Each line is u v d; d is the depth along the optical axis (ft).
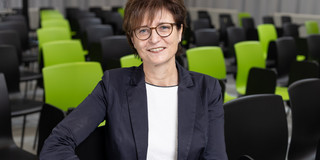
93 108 4.62
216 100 4.94
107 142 4.71
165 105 4.78
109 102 4.67
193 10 39.17
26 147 11.59
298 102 7.33
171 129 4.75
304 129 7.42
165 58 4.61
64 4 37.96
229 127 5.97
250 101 6.21
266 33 21.30
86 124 4.52
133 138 4.63
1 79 7.79
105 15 30.55
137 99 4.72
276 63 14.92
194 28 25.67
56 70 9.46
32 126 13.35
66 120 4.49
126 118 4.66
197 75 5.02
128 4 4.59
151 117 4.74
